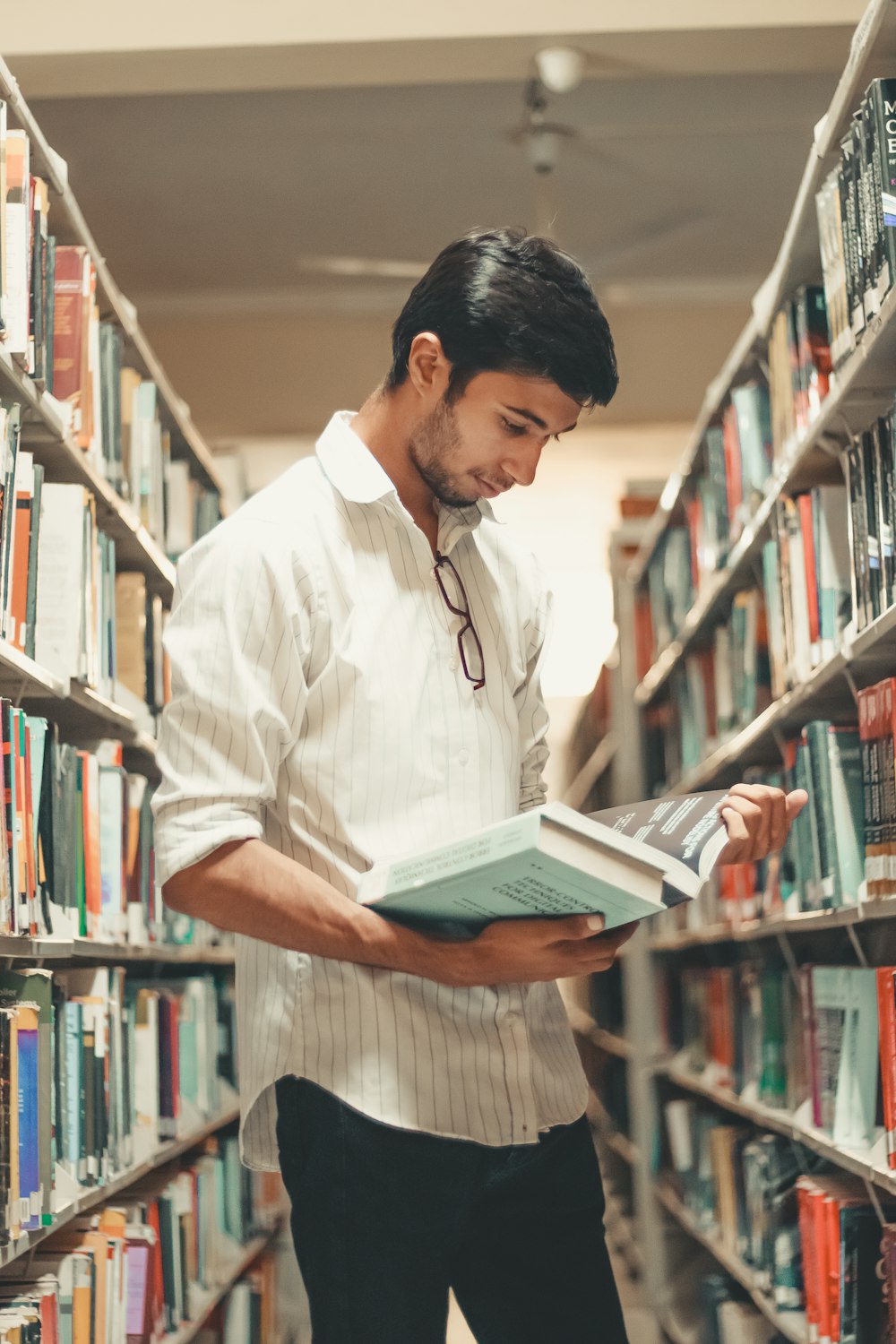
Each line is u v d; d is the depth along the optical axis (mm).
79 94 3455
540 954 1112
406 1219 1141
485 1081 1203
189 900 1116
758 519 2594
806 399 2217
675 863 1076
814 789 2123
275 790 1180
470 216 4926
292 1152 1177
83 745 2346
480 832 1034
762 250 5219
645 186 4746
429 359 1215
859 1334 1896
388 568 1266
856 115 1764
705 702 3604
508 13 3330
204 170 4562
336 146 4438
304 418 5445
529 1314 1268
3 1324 1553
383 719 1216
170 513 2969
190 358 5496
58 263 2074
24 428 1899
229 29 3305
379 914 1152
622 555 4922
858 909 1914
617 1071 5406
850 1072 2031
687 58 3453
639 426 5543
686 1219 3703
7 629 1680
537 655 1459
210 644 1164
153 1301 2207
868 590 1842
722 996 3395
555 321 1161
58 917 1868
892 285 1611
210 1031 3037
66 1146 1863
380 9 3314
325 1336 1124
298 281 5379
